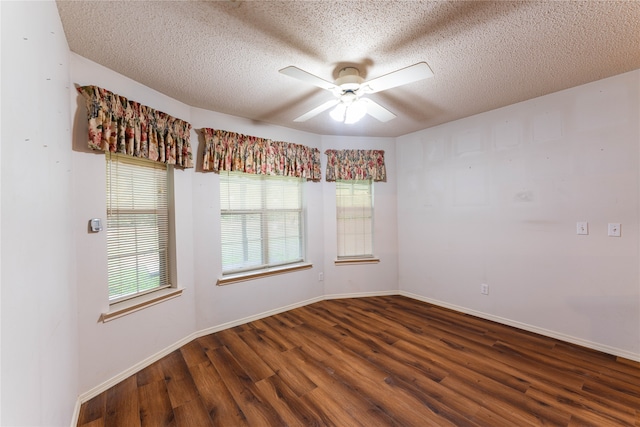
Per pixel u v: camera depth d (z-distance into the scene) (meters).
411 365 2.18
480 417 1.62
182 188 2.60
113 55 1.85
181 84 2.28
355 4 1.42
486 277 3.07
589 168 2.36
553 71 2.13
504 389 1.86
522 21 1.55
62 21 1.51
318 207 3.82
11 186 0.83
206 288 2.81
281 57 1.91
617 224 2.24
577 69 2.11
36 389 1.00
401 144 3.93
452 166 3.35
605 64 2.04
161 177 2.48
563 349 2.38
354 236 4.02
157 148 2.30
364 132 3.77
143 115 2.18
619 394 1.79
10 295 0.80
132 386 1.96
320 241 3.84
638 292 2.16
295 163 3.52
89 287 1.85
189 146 2.63
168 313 2.42
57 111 1.41
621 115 2.20
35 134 1.06
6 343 0.77
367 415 1.66
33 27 1.06
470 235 3.20
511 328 2.83
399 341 2.59
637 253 2.16
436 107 2.87
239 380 2.01
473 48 1.82
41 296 1.07
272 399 1.81
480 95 2.57
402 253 3.97
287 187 3.61
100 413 1.69
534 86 2.39
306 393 1.86
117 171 2.12
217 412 1.69
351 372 2.10
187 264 2.64
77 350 1.74
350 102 2.06
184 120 2.65
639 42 1.76
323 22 1.55
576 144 2.42
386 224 4.01
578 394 1.80
